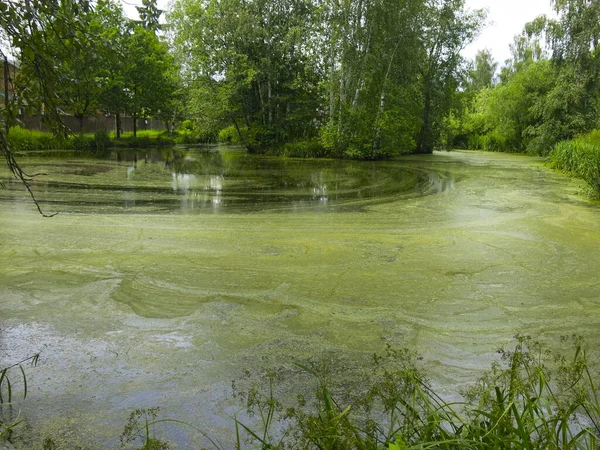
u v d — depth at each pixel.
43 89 2.65
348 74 23.14
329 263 5.59
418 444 1.81
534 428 2.09
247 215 8.33
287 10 26.91
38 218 7.47
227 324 3.88
